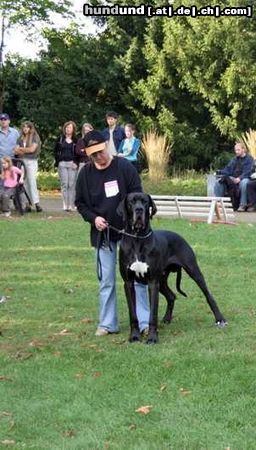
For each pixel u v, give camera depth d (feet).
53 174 82.84
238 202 55.36
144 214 20.49
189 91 82.94
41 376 18.42
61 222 45.73
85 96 87.81
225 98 81.71
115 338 22.04
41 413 16.06
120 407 16.31
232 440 14.52
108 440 14.71
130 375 18.28
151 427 15.24
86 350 20.49
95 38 87.97
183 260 22.70
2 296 27.48
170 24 82.58
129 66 85.25
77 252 36.14
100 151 21.65
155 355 19.69
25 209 52.65
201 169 83.30
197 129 84.17
